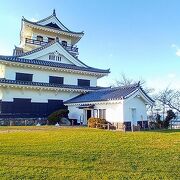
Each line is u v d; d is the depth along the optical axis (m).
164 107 46.03
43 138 12.31
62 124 26.67
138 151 9.67
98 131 16.78
